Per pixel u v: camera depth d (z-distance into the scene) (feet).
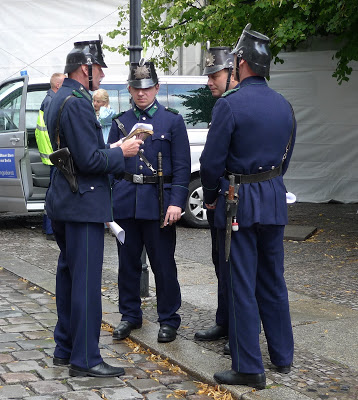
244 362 12.11
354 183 37.32
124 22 38.29
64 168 12.44
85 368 12.79
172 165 14.82
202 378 12.76
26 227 30.53
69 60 12.65
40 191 28.63
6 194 28.48
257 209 12.10
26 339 14.93
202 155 12.23
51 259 23.56
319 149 37.52
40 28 38.47
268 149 12.19
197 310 17.10
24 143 27.84
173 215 14.46
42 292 19.19
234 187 12.18
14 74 38.70
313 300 18.04
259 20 30.55
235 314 12.22
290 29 29.01
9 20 38.40
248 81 12.37
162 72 39.29
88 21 38.42
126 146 12.77
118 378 12.84
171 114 14.87
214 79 13.98
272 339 12.84
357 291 19.11
